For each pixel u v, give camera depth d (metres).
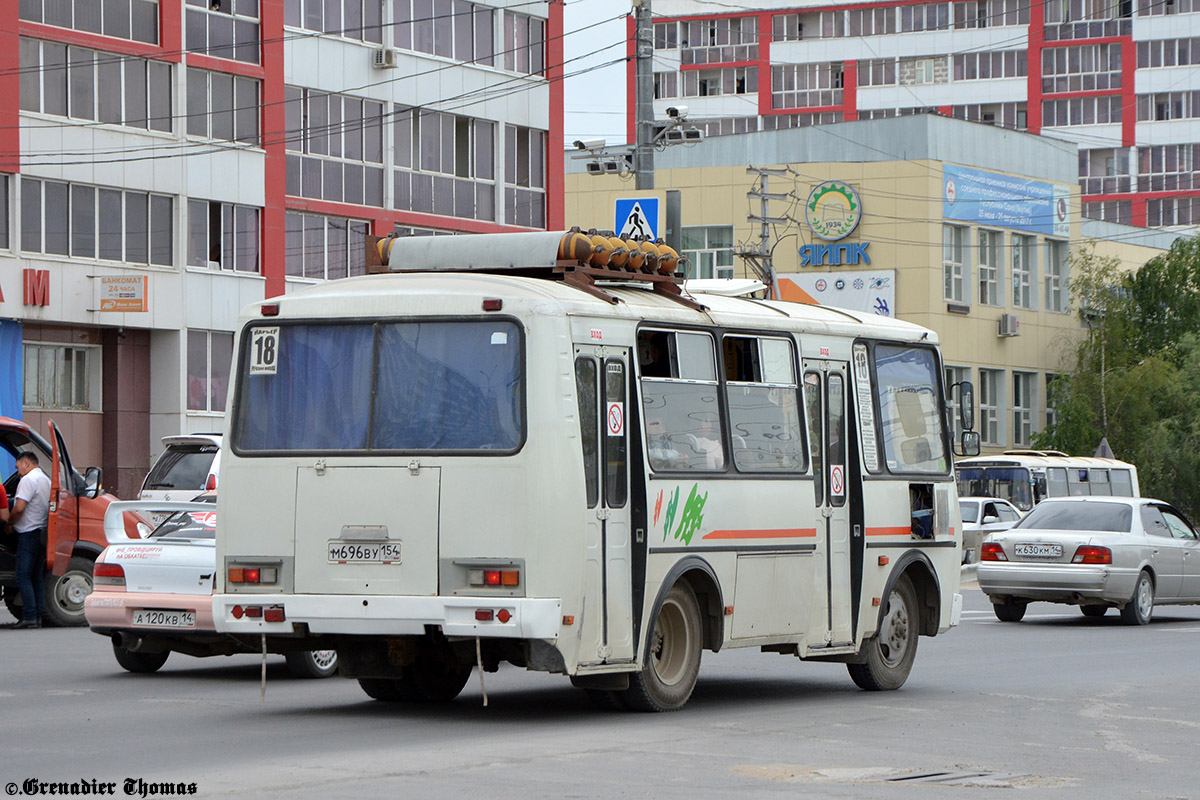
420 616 16.20
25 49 55.19
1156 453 90.38
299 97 64.50
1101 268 99.12
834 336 20.47
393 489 16.50
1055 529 35.47
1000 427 95.31
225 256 61.53
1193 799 12.90
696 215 97.19
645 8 41.66
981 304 94.12
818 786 13.08
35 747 15.03
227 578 17.11
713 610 18.28
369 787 12.70
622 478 16.97
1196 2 143.50
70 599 30.11
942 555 22.11
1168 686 21.84
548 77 75.19
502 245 17.67
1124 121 144.25
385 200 67.69
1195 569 36.31
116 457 58.72
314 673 22.02
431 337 16.70
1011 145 96.62
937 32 145.88
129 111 58.34
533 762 14.11
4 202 54.69
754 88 148.75
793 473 19.44
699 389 18.20
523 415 16.17
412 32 69.00
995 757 15.04
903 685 21.59
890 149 91.81
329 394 17.00
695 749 15.09
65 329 57.44
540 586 15.97
